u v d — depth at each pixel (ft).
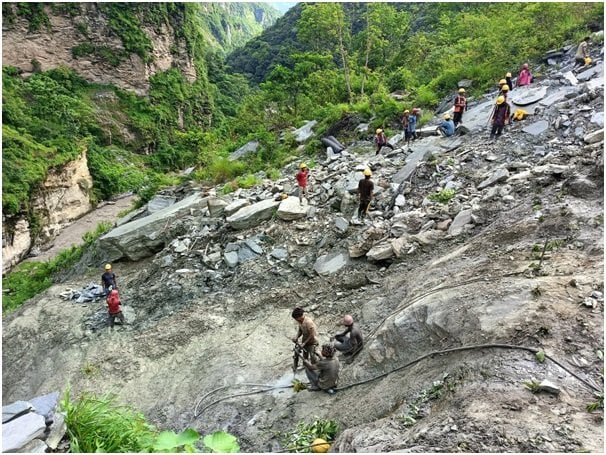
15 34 177.37
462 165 38.88
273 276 37.96
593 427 12.19
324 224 41.39
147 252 51.72
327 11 102.73
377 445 14.08
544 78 51.96
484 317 18.45
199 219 50.60
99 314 41.39
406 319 22.08
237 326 33.35
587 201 25.98
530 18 69.51
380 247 33.35
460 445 12.11
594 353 15.29
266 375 27.48
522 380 14.43
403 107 66.64
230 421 24.17
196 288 39.96
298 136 77.66
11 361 38.73
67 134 151.84
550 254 22.07
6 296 62.64
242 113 115.44
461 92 48.03
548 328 16.47
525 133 39.88
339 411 20.83
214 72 308.40
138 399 28.89
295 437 20.20
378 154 53.31
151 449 13.34
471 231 30.55
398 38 125.80
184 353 32.04
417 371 19.13
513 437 12.05
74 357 35.40
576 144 35.04
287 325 31.91
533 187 30.83
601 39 53.47
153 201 64.85
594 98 39.63
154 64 229.04
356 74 113.80
